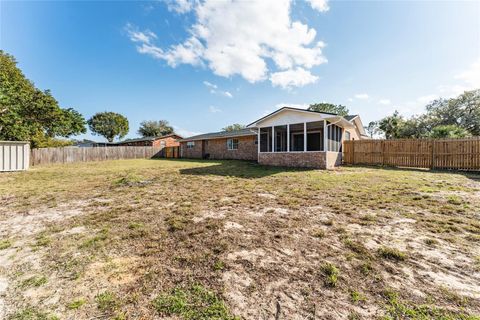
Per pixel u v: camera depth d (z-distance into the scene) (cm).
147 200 482
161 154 2527
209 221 341
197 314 151
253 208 411
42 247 261
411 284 181
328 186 600
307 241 266
